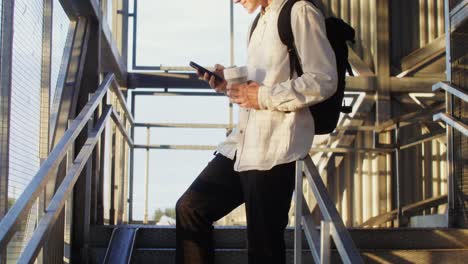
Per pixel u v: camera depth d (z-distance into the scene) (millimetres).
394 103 7984
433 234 4531
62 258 3803
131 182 7613
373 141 7617
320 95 2291
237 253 4246
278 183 2350
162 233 4469
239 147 2406
